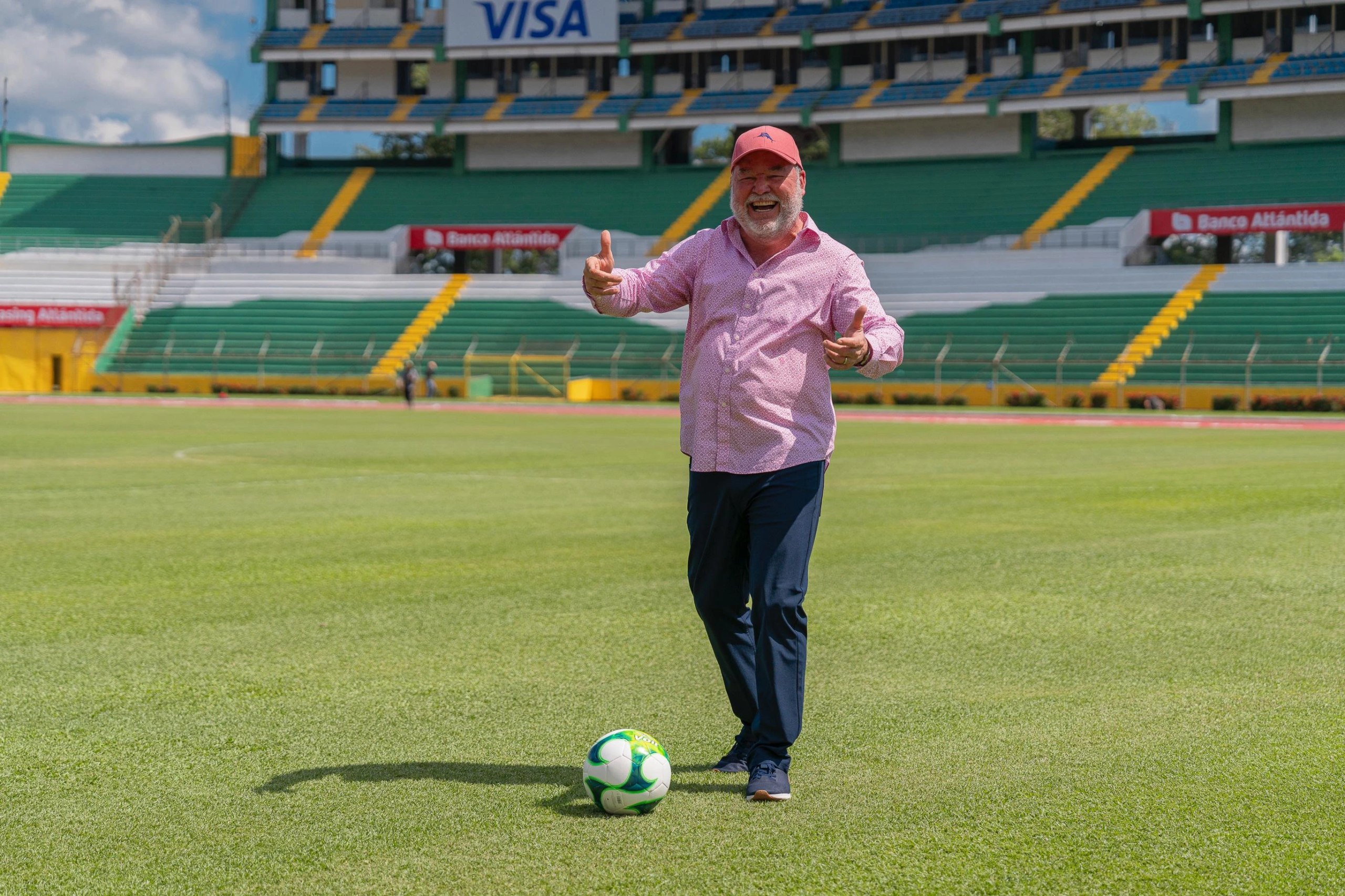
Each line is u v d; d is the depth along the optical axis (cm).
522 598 781
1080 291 4791
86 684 562
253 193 6094
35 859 357
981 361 4588
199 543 1037
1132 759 448
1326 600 772
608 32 5800
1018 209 5250
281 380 5166
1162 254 5272
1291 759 448
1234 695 541
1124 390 4306
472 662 605
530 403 4603
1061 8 5262
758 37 5641
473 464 1897
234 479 1630
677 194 5828
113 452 2100
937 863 352
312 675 579
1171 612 734
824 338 427
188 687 557
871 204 5484
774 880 339
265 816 391
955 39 5638
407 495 1427
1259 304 4472
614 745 394
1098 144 5603
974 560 934
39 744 471
